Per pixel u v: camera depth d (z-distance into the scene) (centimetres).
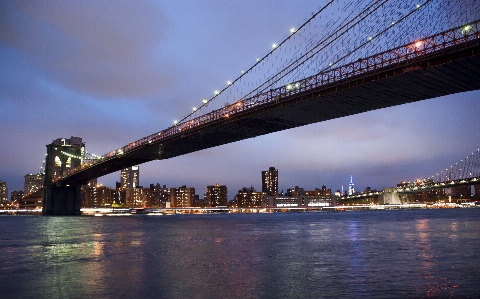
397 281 1827
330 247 3173
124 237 4272
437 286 1725
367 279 1877
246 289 1705
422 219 9162
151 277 1945
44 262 2427
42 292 1677
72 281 1866
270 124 6856
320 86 5269
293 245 3353
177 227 6425
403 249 2981
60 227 6456
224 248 3144
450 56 4150
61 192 14075
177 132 8288
